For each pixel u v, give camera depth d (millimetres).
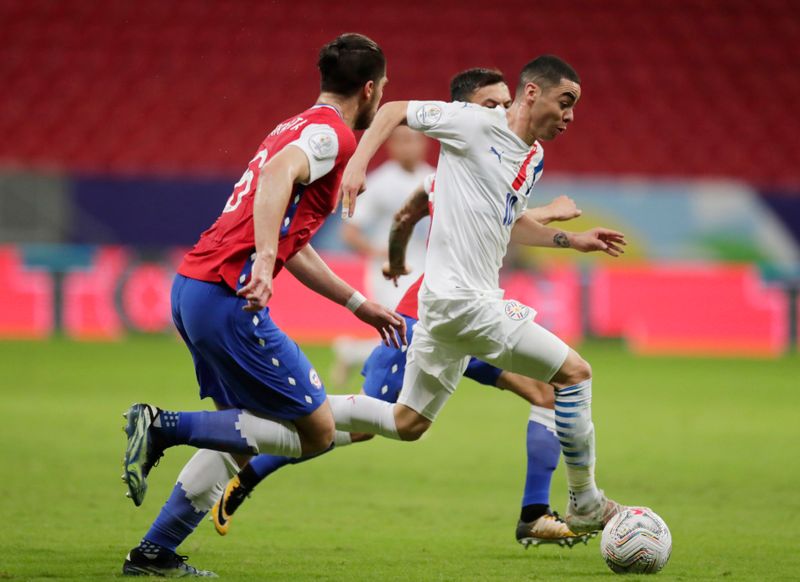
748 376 54625
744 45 91250
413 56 88500
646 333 65375
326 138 16688
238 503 20891
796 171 84750
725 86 89125
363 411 19750
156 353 58438
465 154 19078
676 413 42312
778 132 86688
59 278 65000
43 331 64938
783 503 25797
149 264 65500
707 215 66750
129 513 23234
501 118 19141
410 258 37219
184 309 16922
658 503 25766
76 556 18766
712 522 23438
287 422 17406
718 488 27766
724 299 65562
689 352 64875
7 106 84188
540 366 18688
